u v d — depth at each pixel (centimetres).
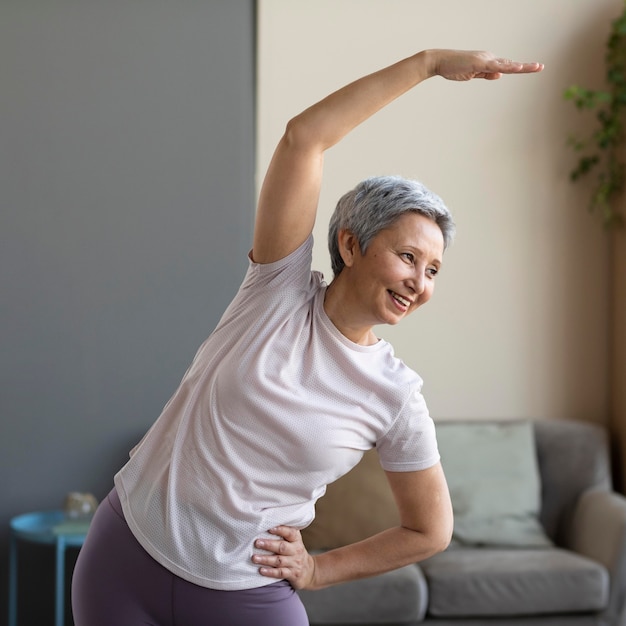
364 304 162
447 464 421
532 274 468
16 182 423
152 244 433
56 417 426
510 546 411
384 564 181
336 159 453
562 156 468
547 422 443
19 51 423
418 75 157
